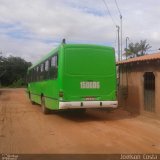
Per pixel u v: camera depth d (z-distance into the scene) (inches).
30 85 986.7
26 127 525.7
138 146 377.4
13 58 3211.1
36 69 843.4
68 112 738.2
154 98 642.8
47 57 676.1
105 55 594.9
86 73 580.7
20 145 387.5
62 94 567.8
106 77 593.0
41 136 446.0
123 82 773.9
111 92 595.8
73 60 575.2
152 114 642.8
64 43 575.8
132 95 730.2
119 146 377.1
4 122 581.3
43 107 713.0
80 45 580.7
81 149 362.9
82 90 577.3
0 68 3048.7
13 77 3142.2
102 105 588.1
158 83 618.2
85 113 719.1
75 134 458.3
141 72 688.4
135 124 550.6
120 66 788.0
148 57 667.4
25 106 903.7
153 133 464.1
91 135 449.1
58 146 380.2
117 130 489.1
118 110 760.3
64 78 569.0
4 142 405.7
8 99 1214.9
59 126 534.9
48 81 660.1
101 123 565.3
